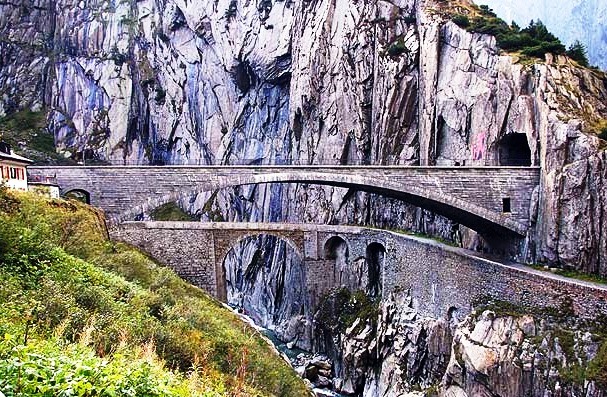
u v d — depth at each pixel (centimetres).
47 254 2453
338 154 9219
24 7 15675
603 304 3594
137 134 14562
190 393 1327
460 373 4319
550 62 5609
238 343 3014
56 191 4959
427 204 5528
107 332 1847
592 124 4925
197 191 5306
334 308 7169
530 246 5125
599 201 4531
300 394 3045
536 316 4028
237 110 12925
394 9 8588
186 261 6034
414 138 7850
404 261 6056
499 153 6022
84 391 946
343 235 7256
